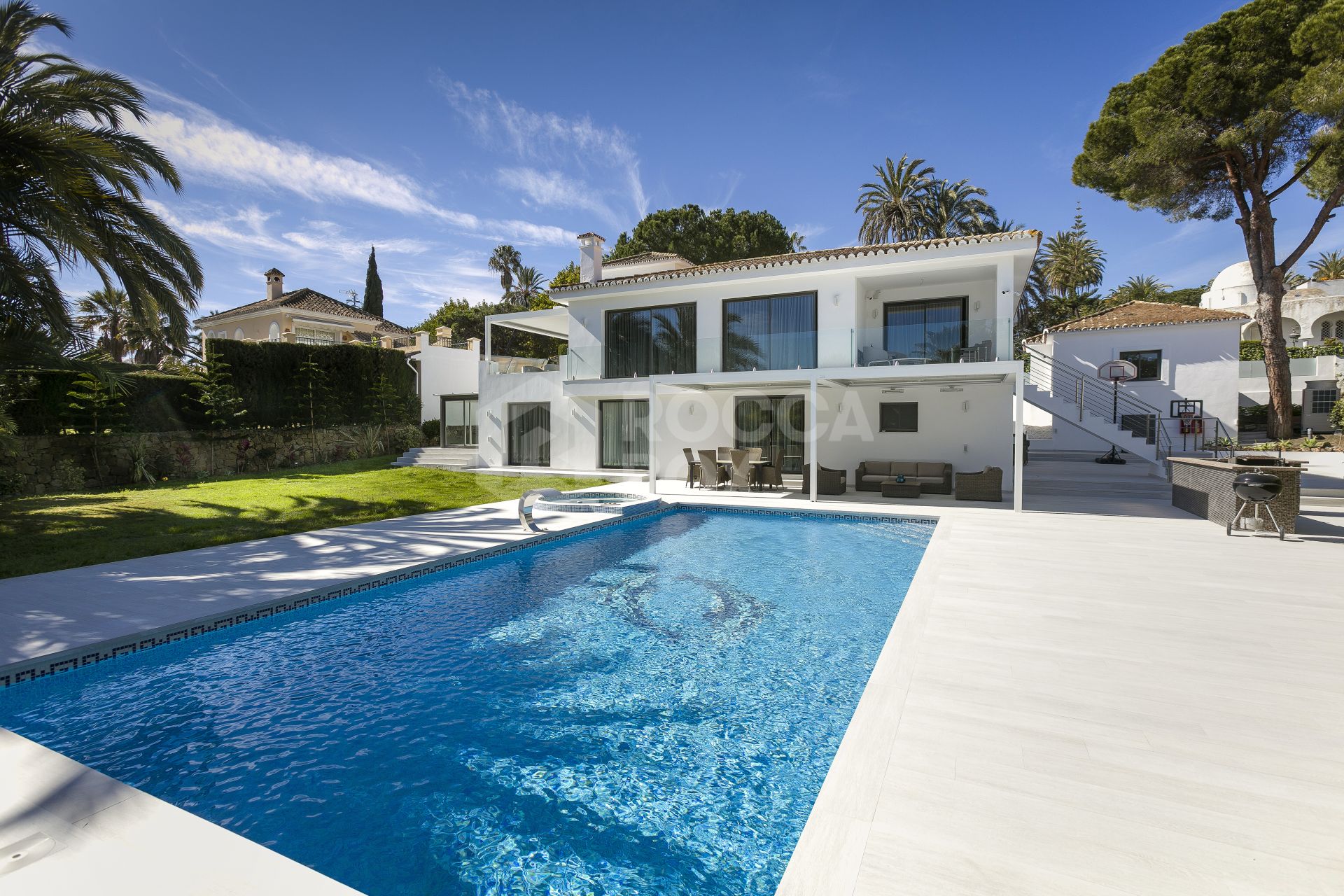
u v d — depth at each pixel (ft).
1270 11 53.01
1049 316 154.71
